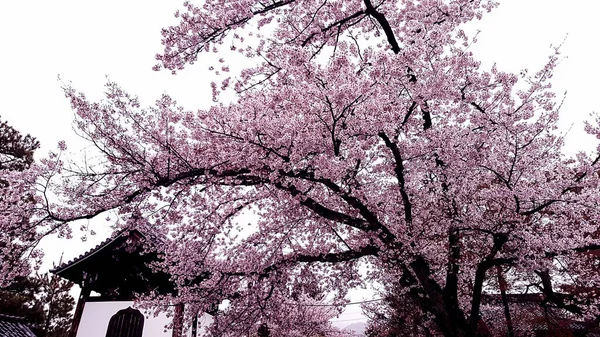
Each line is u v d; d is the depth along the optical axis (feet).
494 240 22.06
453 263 23.20
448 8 24.68
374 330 60.75
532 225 22.91
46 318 64.90
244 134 19.95
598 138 22.58
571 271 26.96
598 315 25.62
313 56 27.68
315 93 18.63
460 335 20.39
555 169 22.63
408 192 23.29
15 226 19.35
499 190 21.21
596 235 25.85
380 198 25.23
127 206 21.93
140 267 34.78
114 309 31.37
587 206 20.51
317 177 21.61
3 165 57.31
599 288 27.48
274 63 25.48
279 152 21.89
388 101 19.79
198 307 26.43
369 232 23.02
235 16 23.41
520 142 21.91
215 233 26.66
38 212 20.12
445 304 21.49
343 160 21.83
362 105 19.43
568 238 21.36
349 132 20.71
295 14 27.35
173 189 23.94
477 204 23.71
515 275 34.09
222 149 21.61
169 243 25.88
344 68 18.76
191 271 26.43
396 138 22.74
